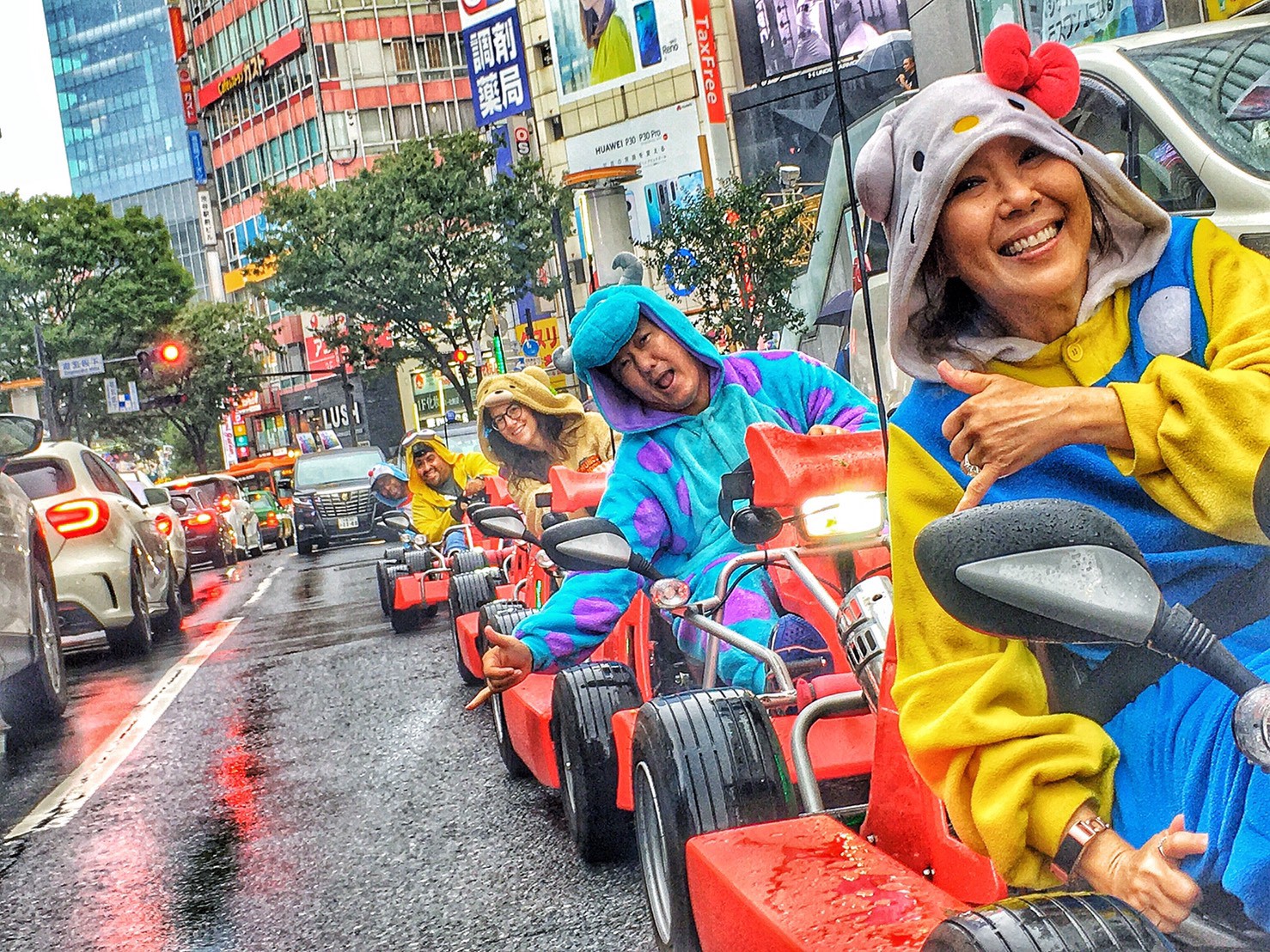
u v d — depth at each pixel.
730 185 24.58
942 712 1.99
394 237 44.50
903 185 2.08
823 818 2.76
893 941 2.08
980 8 10.90
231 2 91.12
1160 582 1.95
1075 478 2.00
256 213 93.88
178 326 63.91
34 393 54.38
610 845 4.61
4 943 4.81
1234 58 5.89
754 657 3.93
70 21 165.88
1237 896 1.63
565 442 7.36
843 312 10.87
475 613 8.57
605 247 32.62
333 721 8.45
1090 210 2.07
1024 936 1.62
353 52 85.56
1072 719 1.90
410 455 12.87
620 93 53.03
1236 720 1.47
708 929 2.76
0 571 8.55
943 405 2.11
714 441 4.62
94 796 7.14
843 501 3.53
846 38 36.56
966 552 1.51
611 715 4.53
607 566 3.64
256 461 54.34
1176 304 2.05
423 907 4.54
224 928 4.64
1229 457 1.81
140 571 13.86
